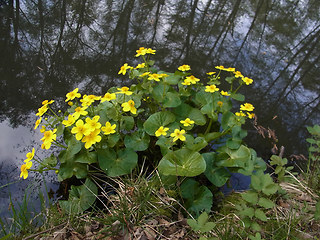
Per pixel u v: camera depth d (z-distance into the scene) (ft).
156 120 1.99
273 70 3.36
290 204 1.86
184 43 3.62
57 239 1.57
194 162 1.75
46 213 1.73
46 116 2.50
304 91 3.10
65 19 3.79
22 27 3.52
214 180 1.85
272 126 2.61
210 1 4.72
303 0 5.08
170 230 1.64
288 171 2.18
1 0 3.84
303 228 1.70
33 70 2.96
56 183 2.01
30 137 2.32
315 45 3.94
